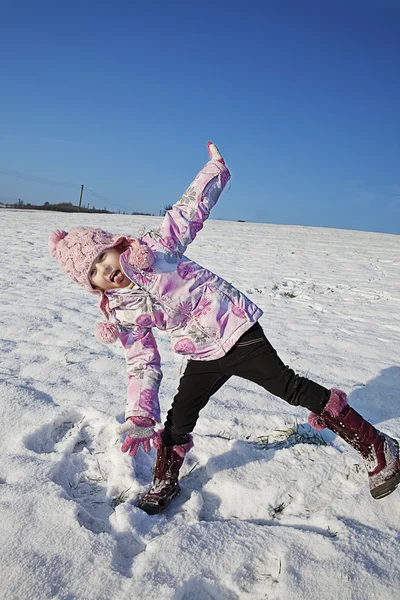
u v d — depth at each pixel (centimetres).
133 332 277
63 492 268
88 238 261
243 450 312
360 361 500
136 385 269
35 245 1419
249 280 970
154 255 258
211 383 276
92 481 291
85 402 371
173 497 275
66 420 352
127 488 284
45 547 229
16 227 1953
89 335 546
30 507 253
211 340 265
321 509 269
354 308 754
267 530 245
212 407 365
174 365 473
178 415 277
